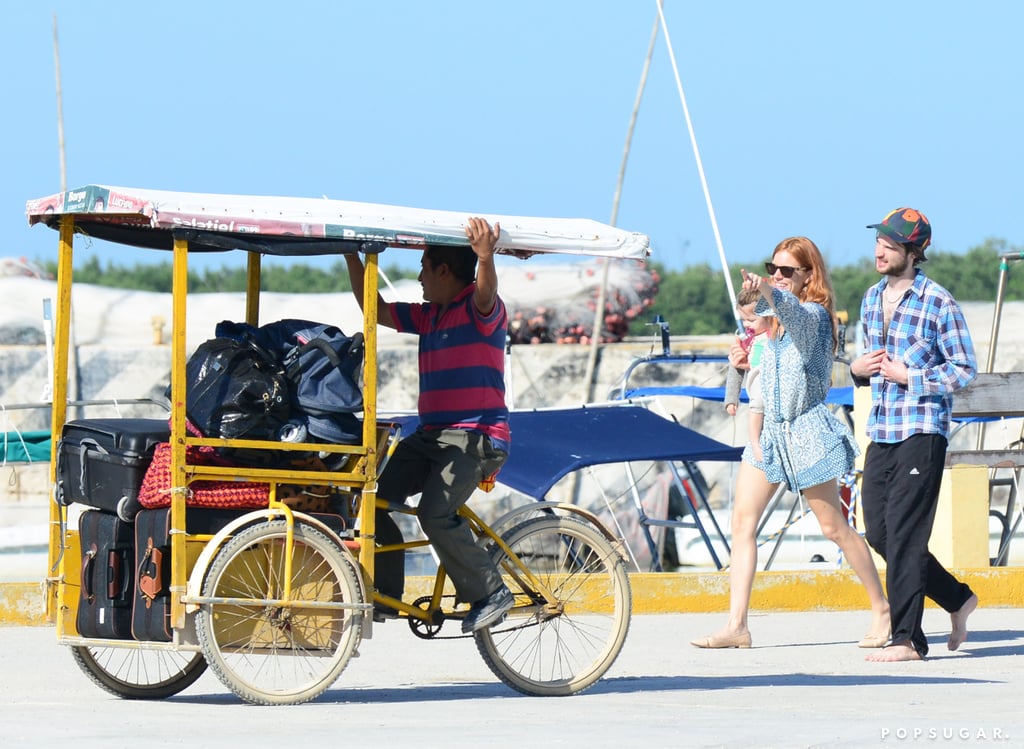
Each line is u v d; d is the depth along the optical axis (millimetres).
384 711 22422
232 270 85125
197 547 22984
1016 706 23031
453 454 24047
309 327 23828
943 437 29656
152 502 23094
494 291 23891
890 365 29375
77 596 24562
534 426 42438
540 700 24344
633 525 59344
